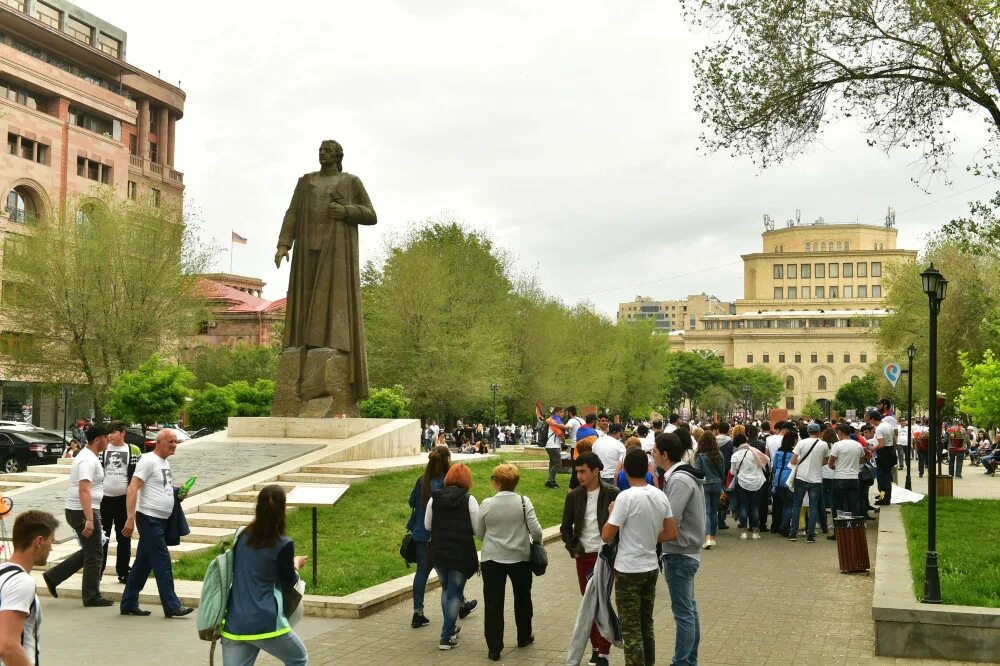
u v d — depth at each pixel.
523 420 63.03
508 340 54.81
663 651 8.92
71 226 41.00
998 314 31.42
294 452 18.25
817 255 157.00
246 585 6.28
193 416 38.47
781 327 148.12
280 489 6.47
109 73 71.00
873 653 8.73
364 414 35.03
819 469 16.69
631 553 7.32
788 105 16.81
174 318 41.19
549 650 8.98
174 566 12.39
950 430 32.69
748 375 125.06
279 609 6.32
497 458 25.17
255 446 18.81
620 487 11.43
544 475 24.08
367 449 19.09
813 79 16.77
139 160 76.81
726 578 12.77
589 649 9.09
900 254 152.62
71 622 9.80
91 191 60.44
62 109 61.09
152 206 42.66
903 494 21.08
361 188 20.69
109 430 11.33
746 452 17.11
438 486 9.91
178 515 10.27
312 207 20.47
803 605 10.93
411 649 8.91
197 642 8.98
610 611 7.77
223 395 38.56
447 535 8.99
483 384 48.53
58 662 8.22
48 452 33.38
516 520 8.77
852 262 155.62
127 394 32.19
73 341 39.97
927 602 9.06
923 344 43.62
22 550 5.22
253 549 6.30
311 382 20.20
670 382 105.25
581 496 8.70
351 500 15.98
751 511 17.09
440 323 49.28
